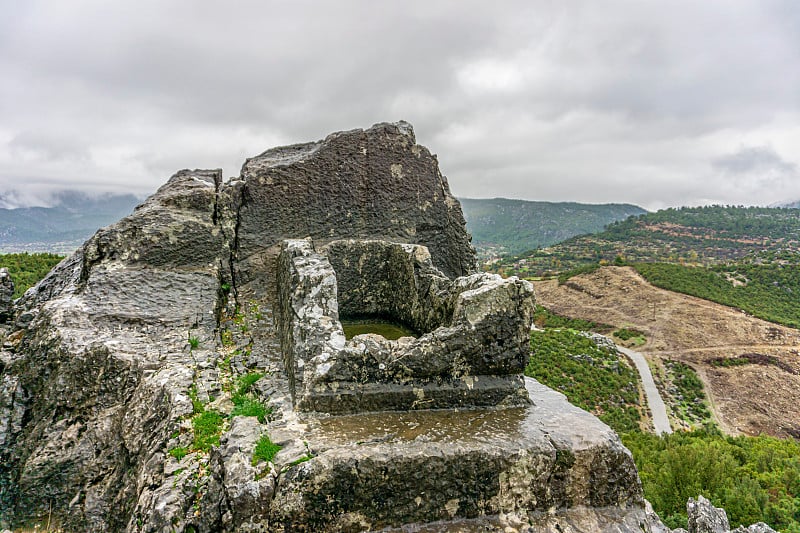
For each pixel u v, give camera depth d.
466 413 5.30
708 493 16.86
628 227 174.75
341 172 9.62
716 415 40.47
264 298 8.38
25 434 6.52
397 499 4.34
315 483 4.11
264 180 9.15
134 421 5.76
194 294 7.90
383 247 9.01
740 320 59.56
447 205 10.63
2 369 7.54
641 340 57.62
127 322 7.13
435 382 5.40
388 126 10.09
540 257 141.00
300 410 5.13
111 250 8.08
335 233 9.57
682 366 49.50
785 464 21.31
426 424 4.98
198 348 6.86
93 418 6.18
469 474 4.46
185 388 5.77
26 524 5.71
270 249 9.07
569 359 44.88
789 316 63.06
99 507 5.54
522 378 5.70
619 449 4.84
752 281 76.44
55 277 9.80
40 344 6.86
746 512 16.02
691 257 124.38
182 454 4.92
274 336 7.39
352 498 4.23
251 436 4.60
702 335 56.69
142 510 4.58
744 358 50.12
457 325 5.47
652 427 35.38
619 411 36.69
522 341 5.60
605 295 74.31
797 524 15.09
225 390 6.00
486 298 5.50
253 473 4.09
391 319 8.89
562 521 4.59
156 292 7.75
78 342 6.50
